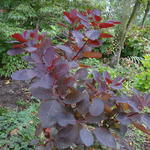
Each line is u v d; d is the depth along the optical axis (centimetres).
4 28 387
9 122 214
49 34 375
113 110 106
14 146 183
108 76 112
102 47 511
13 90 328
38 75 95
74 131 100
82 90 108
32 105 259
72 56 118
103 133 97
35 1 471
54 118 87
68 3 486
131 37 571
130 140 215
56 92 97
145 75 299
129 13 469
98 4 513
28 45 107
